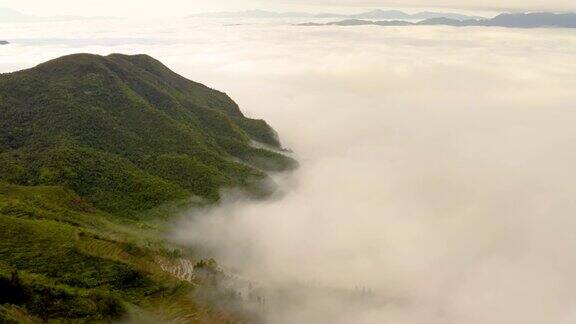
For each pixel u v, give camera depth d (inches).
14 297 3809.1
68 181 6943.9
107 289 4613.7
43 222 5354.3
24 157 7317.9
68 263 4776.1
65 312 3895.2
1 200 5792.3
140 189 7322.8
